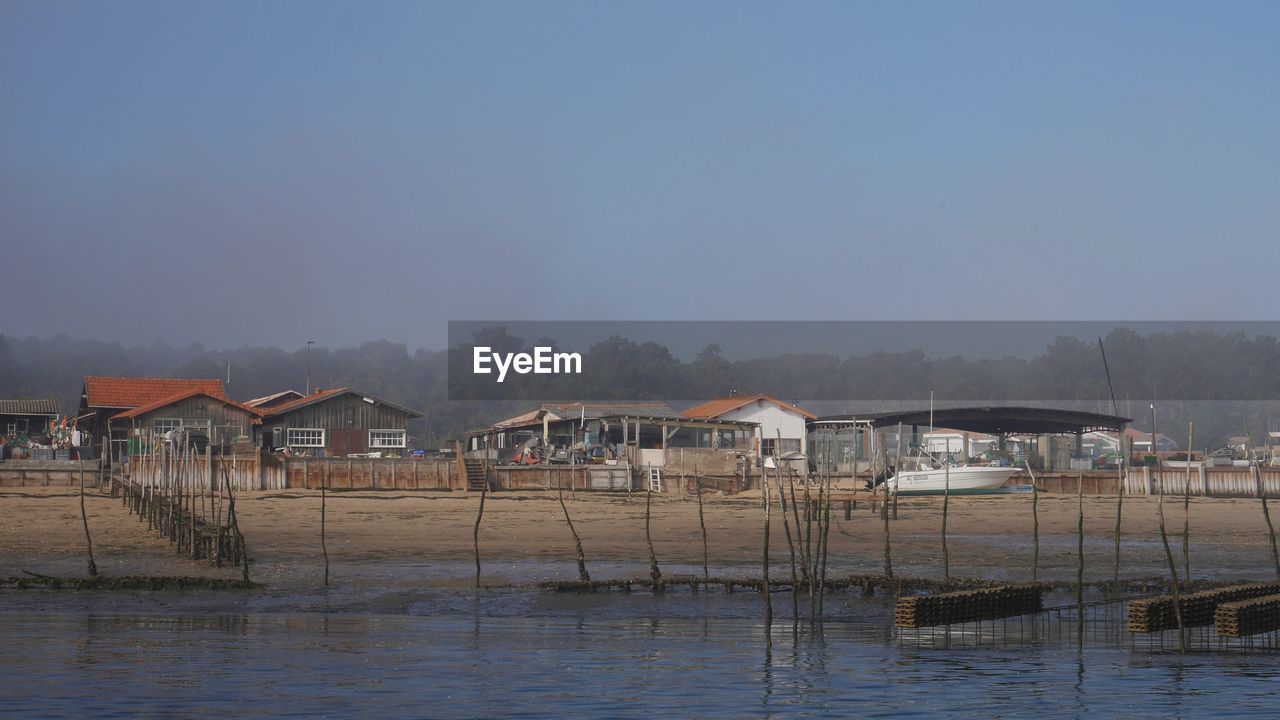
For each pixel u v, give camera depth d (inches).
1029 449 3622.0
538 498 2386.8
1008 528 1978.3
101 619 962.7
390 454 3233.3
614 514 2114.9
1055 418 3442.4
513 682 740.7
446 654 830.5
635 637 911.0
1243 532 1936.5
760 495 2586.1
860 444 3361.2
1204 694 726.5
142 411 3002.0
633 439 3398.1
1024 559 1486.2
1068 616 1006.4
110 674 745.0
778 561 1455.5
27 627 917.2
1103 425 3454.7
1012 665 808.9
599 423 3238.2
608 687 730.8
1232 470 2933.1
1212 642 895.7
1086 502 2573.8
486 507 2176.4
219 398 3068.4
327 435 3203.7
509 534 1754.4
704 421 2938.0
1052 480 2938.0
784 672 780.6
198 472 2373.3
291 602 1077.8
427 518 1977.1
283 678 743.1
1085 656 843.4
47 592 1111.6
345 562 1385.3
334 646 856.3
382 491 2464.3
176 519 1521.9
